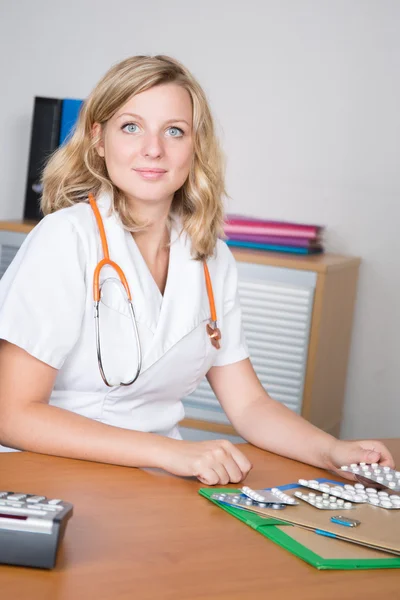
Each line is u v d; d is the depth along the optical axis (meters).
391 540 1.07
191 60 3.44
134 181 1.53
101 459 1.32
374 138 3.28
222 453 1.31
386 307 3.32
